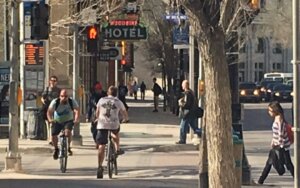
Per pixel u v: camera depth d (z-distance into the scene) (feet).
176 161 63.82
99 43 86.74
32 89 79.56
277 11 96.27
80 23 78.02
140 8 88.12
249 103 214.07
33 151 69.62
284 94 215.72
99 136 51.39
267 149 75.36
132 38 95.61
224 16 27.35
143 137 89.61
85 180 50.14
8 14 86.79
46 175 53.52
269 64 342.64
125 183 48.57
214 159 27.81
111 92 52.08
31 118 78.74
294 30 24.29
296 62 24.26
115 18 91.66
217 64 27.50
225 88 27.61
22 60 79.30
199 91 77.25
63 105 55.88
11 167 55.01
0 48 93.45
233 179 27.84
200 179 36.24
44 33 56.44
